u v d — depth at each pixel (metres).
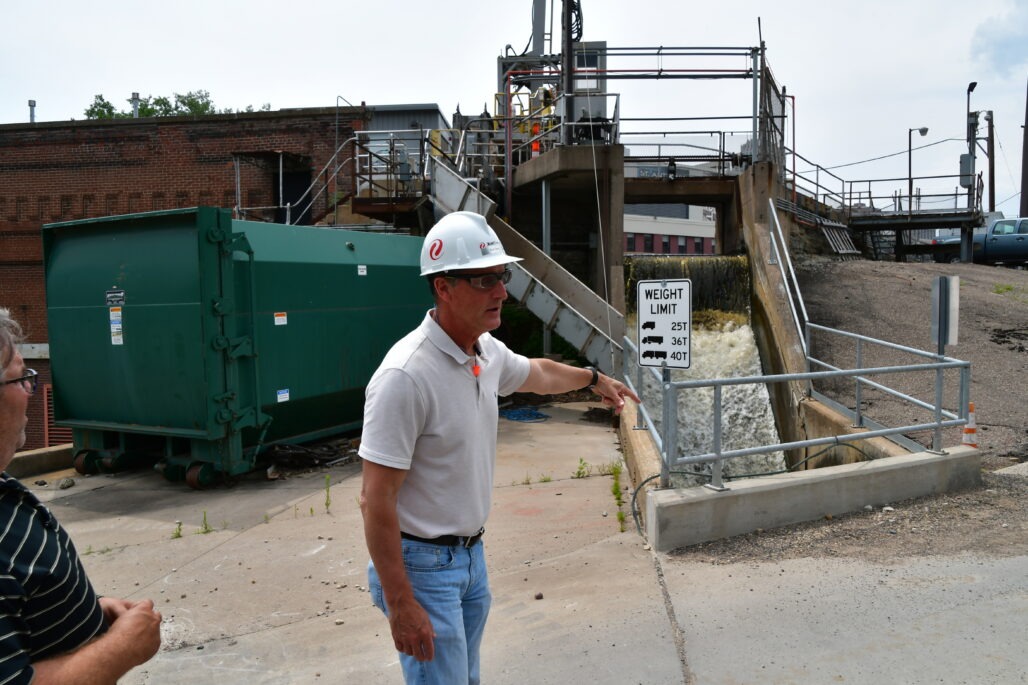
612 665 3.73
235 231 8.54
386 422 2.21
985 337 12.00
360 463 9.33
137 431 8.46
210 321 7.91
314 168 18.61
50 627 1.57
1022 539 5.24
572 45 15.05
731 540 5.45
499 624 4.35
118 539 6.64
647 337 5.75
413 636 2.23
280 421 9.10
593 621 4.26
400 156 17.08
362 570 5.58
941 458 6.40
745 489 5.56
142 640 1.74
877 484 6.10
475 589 2.57
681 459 5.57
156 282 8.21
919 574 4.66
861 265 17.20
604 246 14.55
